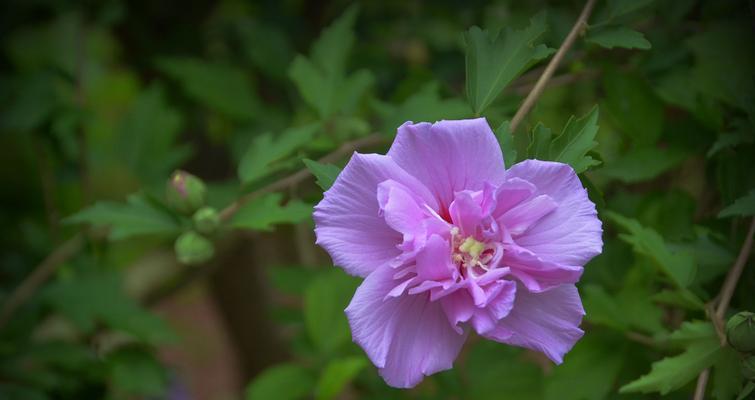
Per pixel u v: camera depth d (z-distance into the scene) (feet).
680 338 1.73
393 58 3.23
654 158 2.04
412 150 1.57
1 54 3.01
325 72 2.25
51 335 2.71
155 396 2.74
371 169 1.56
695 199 2.11
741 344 1.64
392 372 1.58
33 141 2.90
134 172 2.95
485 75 1.74
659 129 2.05
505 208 1.56
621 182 2.23
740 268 1.76
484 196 1.55
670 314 2.09
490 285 1.54
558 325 1.57
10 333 2.54
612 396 1.98
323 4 3.15
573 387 1.96
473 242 1.56
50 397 2.60
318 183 1.66
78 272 2.63
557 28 2.33
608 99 2.06
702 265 1.85
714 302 1.79
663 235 2.07
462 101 2.11
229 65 3.06
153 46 3.16
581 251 1.54
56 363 2.56
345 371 2.23
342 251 1.57
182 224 2.03
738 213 1.71
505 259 1.56
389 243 1.58
